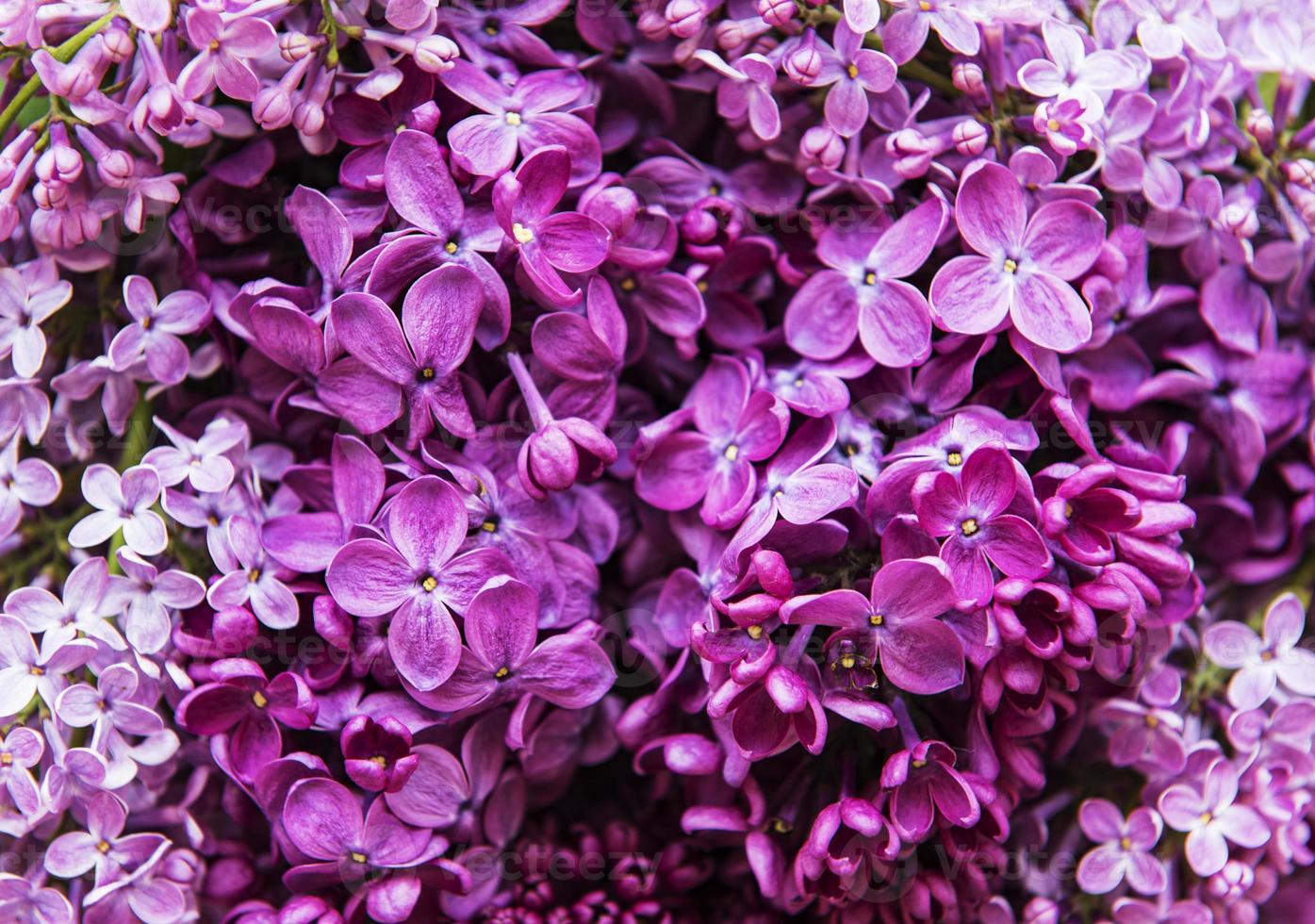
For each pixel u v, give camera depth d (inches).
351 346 10.5
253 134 11.0
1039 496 10.5
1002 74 10.9
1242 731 11.3
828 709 10.5
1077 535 10.3
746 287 11.2
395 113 10.8
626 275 10.9
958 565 10.3
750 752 10.3
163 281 11.2
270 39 10.5
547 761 11.2
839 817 10.3
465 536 10.6
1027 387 10.8
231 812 11.1
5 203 10.5
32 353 10.9
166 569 11.0
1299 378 11.3
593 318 10.6
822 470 10.5
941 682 10.3
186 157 11.1
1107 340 11.0
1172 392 11.2
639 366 11.3
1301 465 11.5
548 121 10.8
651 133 11.3
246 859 11.3
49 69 10.3
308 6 10.8
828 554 10.6
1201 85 11.1
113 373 11.0
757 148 11.2
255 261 11.2
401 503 10.5
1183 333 11.3
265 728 10.7
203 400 11.4
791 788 10.9
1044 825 11.4
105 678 10.7
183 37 10.7
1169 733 11.1
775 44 10.9
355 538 10.6
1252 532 11.4
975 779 10.5
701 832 11.2
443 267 10.4
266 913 11.0
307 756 10.6
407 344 10.5
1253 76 11.4
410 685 10.5
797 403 10.6
